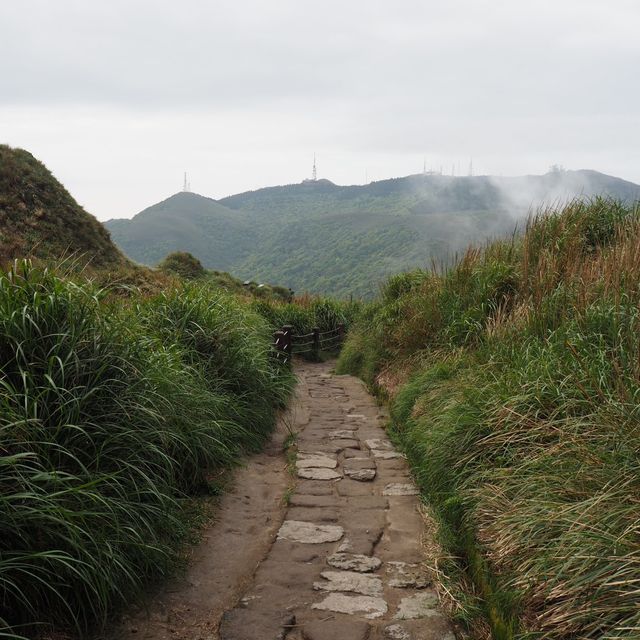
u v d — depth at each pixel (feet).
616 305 15.38
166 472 12.88
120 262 71.15
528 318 19.83
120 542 10.43
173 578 11.62
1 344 11.64
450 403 17.99
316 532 14.10
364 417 26.61
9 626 8.39
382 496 16.60
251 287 85.61
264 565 12.40
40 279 13.24
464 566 12.25
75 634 9.43
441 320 27.68
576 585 8.77
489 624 10.03
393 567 12.41
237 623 10.25
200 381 18.52
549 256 23.29
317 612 10.62
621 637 7.57
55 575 9.40
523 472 12.80
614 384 13.38
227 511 15.21
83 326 12.87
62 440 11.28
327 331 59.67
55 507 9.22
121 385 12.94
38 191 71.20
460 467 14.96
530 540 10.55
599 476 10.78
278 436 22.76
